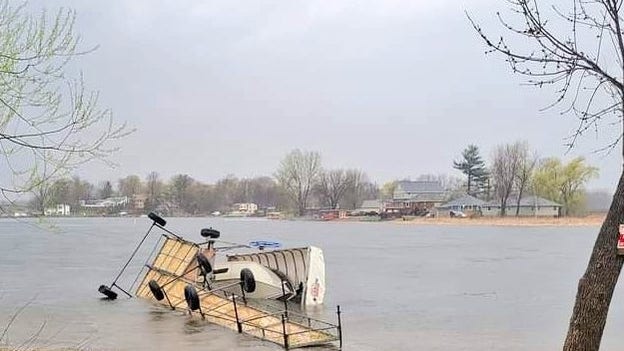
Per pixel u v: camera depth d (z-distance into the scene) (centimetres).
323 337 1972
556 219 13438
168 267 2895
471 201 15688
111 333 2123
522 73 1109
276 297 2900
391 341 2109
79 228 13612
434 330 2341
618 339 2189
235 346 1870
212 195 18775
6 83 1091
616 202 722
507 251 7319
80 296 3241
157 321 2338
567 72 729
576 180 13100
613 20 702
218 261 3097
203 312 2327
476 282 4241
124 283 3978
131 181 17700
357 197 17388
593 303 727
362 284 4097
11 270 4909
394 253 7012
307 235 10550
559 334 2300
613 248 719
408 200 17575
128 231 12200
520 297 3466
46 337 2058
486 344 2100
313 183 17238
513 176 14000
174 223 15600
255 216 18588
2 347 1856
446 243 8831
